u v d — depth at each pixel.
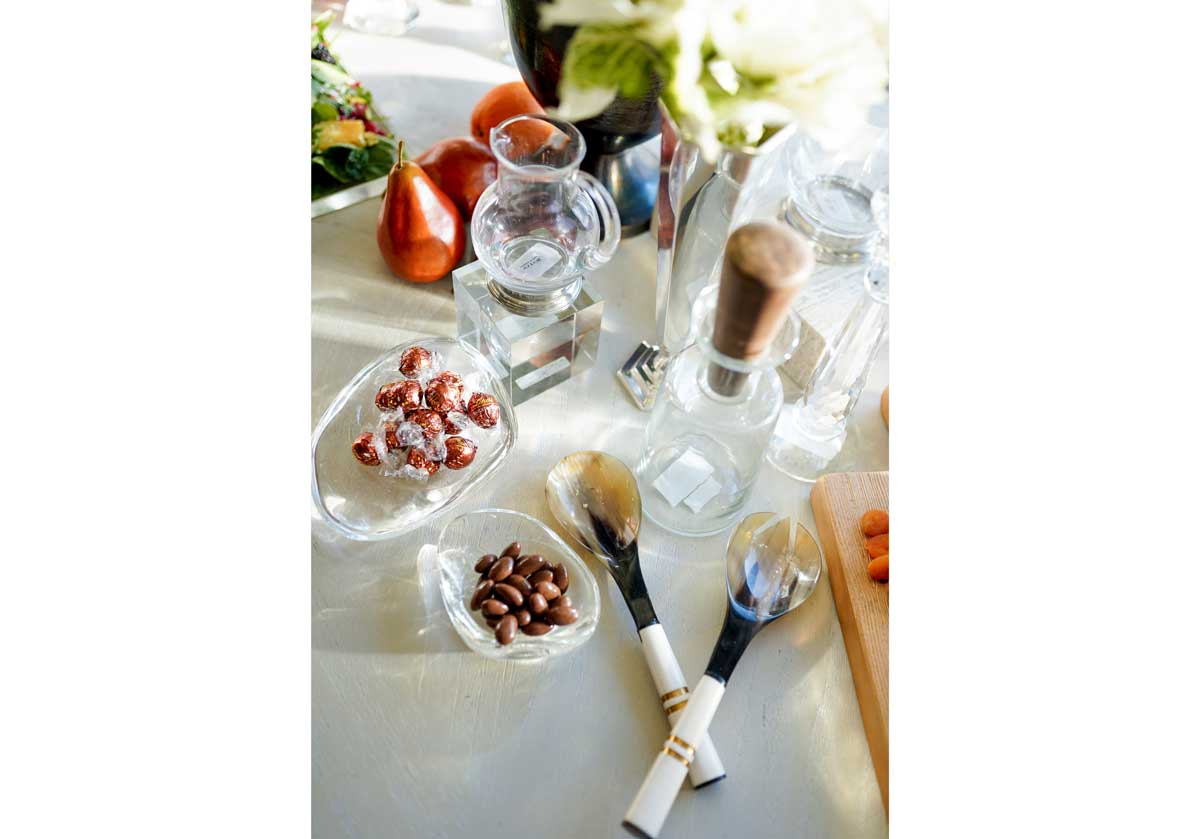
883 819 0.55
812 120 0.47
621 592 0.60
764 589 0.59
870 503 0.63
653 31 0.46
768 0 0.45
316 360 0.70
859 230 0.69
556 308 0.65
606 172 0.73
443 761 0.54
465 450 0.61
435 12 0.89
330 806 0.52
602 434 0.68
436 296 0.74
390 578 0.60
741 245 0.40
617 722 0.56
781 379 0.70
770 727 0.57
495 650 0.56
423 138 0.79
